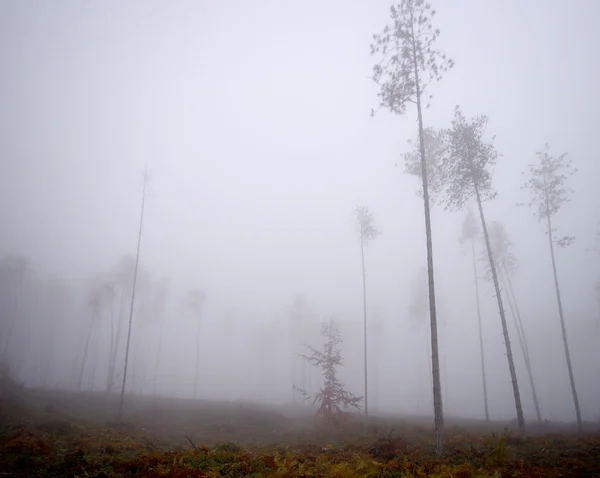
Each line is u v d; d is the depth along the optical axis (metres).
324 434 18.84
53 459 9.97
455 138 21.58
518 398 18.06
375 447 12.37
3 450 10.34
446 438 15.80
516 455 11.45
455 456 11.33
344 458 10.92
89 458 10.14
